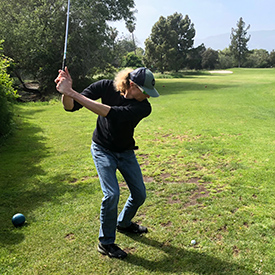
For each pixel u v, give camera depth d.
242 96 16.34
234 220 3.52
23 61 22.25
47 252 3.03
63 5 21.58
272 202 3.96
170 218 3.63
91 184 4.88
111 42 24.69
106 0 27.17
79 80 24.44
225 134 8.02
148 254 2.94
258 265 2.73
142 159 6.11
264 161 5.67
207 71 61.62
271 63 75.38
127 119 2.68
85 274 2.69
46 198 4.38
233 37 76.06
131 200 3.10
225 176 5.00
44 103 17.16
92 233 3.36
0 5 22.30
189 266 2.75
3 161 6.32
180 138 7.77
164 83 29.42
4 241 3.23
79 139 8.06
